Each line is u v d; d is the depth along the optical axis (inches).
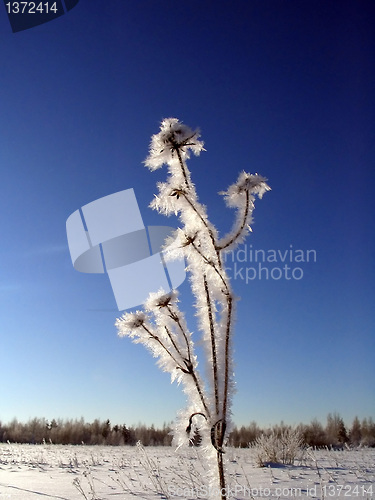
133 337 75.4
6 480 239.0
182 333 75.0
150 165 73.4
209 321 73.2
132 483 221.9
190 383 73.3
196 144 73.1
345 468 268.8
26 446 746.2
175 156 73.0
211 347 73.9
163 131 72.4
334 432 876.6
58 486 216.7
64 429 1293.1
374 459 340.8
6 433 1300.4
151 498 181.3
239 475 236.2
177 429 71.9
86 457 405.4
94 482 232.8
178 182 72.4
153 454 435.5
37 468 306.8
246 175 74.0
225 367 72.9
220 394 72.5
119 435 990.4
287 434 323.9
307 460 319.6
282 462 297.1
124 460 351.9
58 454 462.9
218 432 70.6
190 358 74.0
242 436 568.7
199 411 72.5
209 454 71.4
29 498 183.3
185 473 233.9
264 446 304.3
